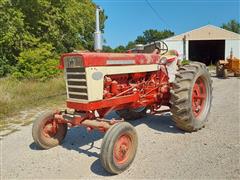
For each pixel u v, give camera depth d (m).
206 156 4.88
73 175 4.41
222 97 10.46
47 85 12.87
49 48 17.80
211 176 4.19
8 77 15.74
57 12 20.61
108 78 5.15
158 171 4.41
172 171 4.39
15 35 18.00
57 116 5.32
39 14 20.02
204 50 43.41
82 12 23.33
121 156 4.40
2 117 8.12
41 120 5.36
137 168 4.54
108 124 4.52
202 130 6.28
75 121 4.95
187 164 4.60
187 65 6.28
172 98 5.88
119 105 5.50
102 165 4.30
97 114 5.21
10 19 17.59
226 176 4.18
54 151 5.37
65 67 5.09
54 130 5.51
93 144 5.68
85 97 4.86
